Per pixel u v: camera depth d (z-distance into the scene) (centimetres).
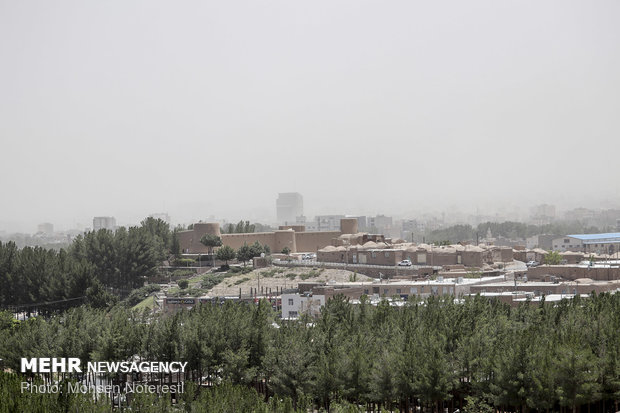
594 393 10450
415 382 11300
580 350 10556
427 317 13350
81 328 15062
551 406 10469
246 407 9938
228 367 13112
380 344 12412
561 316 12725
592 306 13050
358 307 15275
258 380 13725
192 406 9969
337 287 19275
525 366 10738
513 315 13438
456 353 11712
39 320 16462
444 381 11200
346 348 12425
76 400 10094
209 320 14375
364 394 11688
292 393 12275
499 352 11175
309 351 12675
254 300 19725
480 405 10638
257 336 13638
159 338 14075
